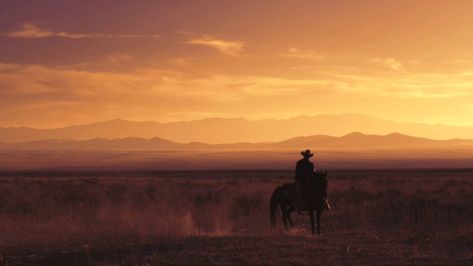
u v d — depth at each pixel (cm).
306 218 3072
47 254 1817
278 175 11494
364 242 1972
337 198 4012
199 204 3641
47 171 17238
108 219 2700
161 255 1712
